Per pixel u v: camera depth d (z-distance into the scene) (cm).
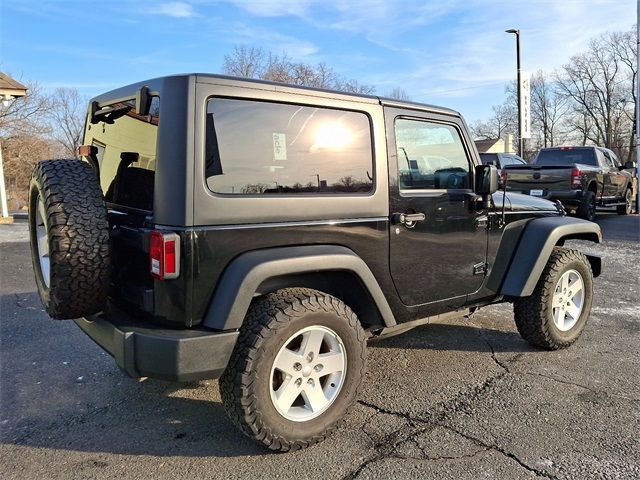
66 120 4091
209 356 253
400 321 346
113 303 306
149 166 272
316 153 295
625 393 351
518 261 406
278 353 269
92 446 290
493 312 554
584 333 480
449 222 357
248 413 263
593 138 5872
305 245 288
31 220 322
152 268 255
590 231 448
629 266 785
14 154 2681
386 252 323
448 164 366
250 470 265
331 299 286
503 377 380
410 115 339
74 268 265
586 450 281
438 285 357
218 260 260
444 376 383
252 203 268
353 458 276
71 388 367
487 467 266
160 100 259
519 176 1216
